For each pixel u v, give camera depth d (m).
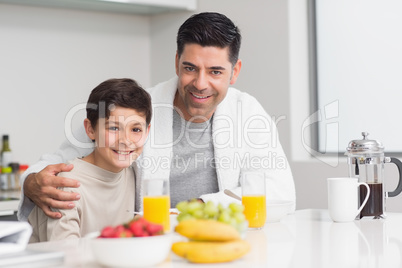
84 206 2.10
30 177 2.10
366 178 2.13
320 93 4.02
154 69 4.79
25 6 4.18
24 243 1.34
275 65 4.02
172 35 4.62
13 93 4.13
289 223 2.00
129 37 4.71
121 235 1.29
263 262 1.34
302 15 4.01
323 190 3.76
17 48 4.15
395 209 3.47
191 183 2.54
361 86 3.84
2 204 3.25
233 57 2.27
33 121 4.20
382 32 3.72
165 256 1.30
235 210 1.51
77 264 1.31
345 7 3.89
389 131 3.70
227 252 1.32
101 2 4.13
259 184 1.83
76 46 4.42
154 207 1.63
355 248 1.53
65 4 4.20
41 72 4.25
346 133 3.92
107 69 4.58
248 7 4.16
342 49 3.91
